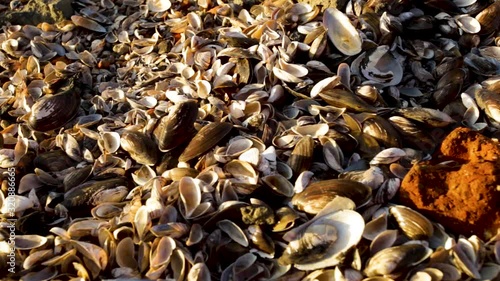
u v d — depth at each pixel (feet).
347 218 1.42
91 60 2.32
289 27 2.13
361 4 2.14
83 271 1.45
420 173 1.50
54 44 2.36
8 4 2.68
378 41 2.03
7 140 1.96
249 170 1.62
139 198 1.59
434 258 1.33
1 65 2.33
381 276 1.31
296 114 1.84
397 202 1.52
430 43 2.05
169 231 1.46
